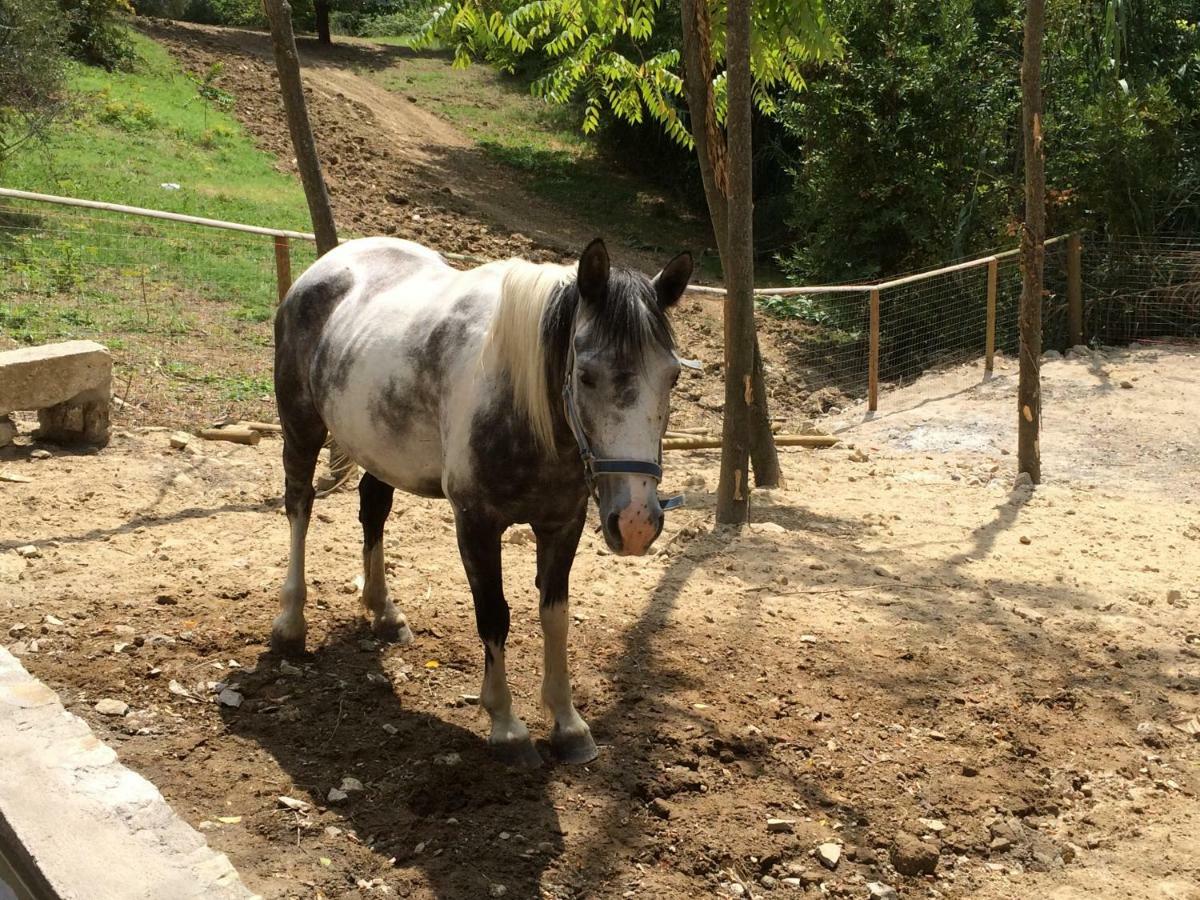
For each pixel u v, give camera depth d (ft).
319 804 12.78
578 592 19.38
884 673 16.96
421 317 14.15
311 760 13.66
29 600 16.96
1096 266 46.88
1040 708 16.37
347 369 14.67
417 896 11.39
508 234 62.54
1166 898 12.48
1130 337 46.73
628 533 11.16
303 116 25.50
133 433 26.35
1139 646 18.56
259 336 35.58
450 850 12.14
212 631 16.66
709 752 14.47
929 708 16.08
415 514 22.95
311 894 11.21
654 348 11.39
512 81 107.96
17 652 15.29
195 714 14.46
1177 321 46.37
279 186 57.88
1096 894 12.55
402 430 14.16
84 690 14.60
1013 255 43.78
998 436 33.37
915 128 50.29
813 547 22.72
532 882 11.78
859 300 50.62
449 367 13.43
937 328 48.65
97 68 70.95
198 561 19.33
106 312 34.50
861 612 19.19
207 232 45.03
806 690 16.25
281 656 16.15
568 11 30.71
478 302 13.67
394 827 12.48
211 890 8.73
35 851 9.04
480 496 13.06
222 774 13.16
